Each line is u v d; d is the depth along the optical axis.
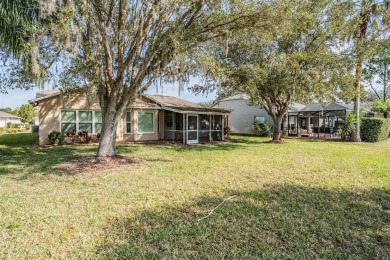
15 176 6.75
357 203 4.72
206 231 3.58
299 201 4.85
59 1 5.65
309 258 2.91
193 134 16.88
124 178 6.59
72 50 6.14
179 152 11.77
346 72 12.91
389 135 21.00
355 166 8.27
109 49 7.81
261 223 3.85
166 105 17.41
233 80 13.02
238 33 8.72
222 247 3.15
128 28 7.74
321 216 4.11
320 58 12.58
